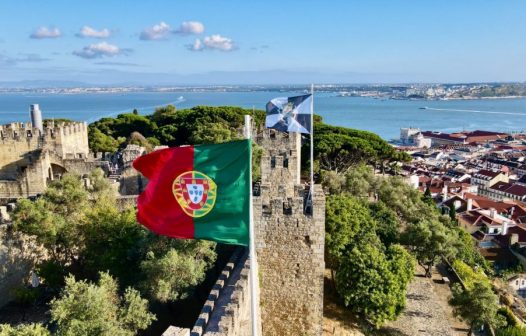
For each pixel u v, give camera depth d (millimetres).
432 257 48281
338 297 37531
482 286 39000
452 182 152250
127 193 50531
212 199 15305
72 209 33438
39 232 30578
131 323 23297
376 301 33125
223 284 25312
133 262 30188
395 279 34688
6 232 31750
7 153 57906
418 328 37688
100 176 39562
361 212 41406
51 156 54156
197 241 27625
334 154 80750
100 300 21859
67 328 20812
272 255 28000
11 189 51562
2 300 31234
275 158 36250
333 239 36281
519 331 44312
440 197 125438
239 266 28266
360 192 56312
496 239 101938
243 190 15211
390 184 61156
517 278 80312
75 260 32656
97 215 31625
